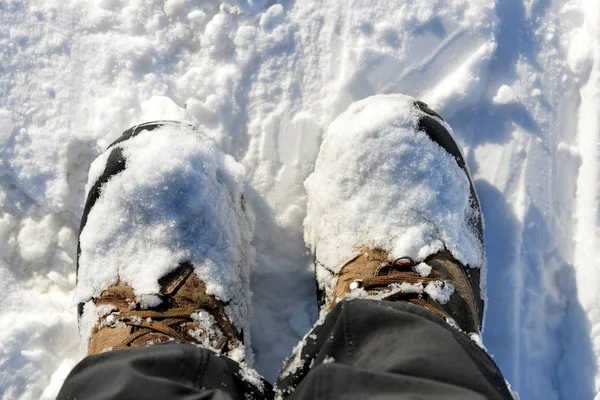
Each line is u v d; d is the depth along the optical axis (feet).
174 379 3.07
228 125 4.50
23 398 4.17
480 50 4.55
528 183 4.52
